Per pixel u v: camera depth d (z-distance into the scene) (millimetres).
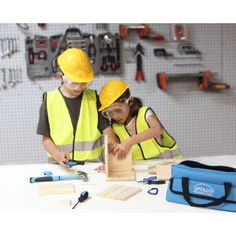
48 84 3080
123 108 1958
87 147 2010
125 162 1726
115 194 1434
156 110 3225
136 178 1661
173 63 3174
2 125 3113
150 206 1347
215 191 1306
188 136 3322
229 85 3297
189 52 3174
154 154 2061
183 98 3244
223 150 3389
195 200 1331
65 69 1841
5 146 3152
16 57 3021
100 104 2016
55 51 3012
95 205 1360
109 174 1686
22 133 3143
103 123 2010
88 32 3031
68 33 3006
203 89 3262
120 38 3049
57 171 1775
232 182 1294
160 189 1511
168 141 2180
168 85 3199
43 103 1971
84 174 1685
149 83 3174
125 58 3105
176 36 3109
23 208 1349
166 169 1684
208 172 1330
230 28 3193
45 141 1947
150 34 3082
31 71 3021
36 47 2994
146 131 1874
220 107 3324
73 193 1477
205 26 3156
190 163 1471
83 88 1899
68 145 2002
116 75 3123
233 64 3268
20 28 2980
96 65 3049
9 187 1562
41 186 1543
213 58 3227
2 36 2984
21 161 3188
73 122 1989
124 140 1932
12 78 3043
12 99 3078
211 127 3346
